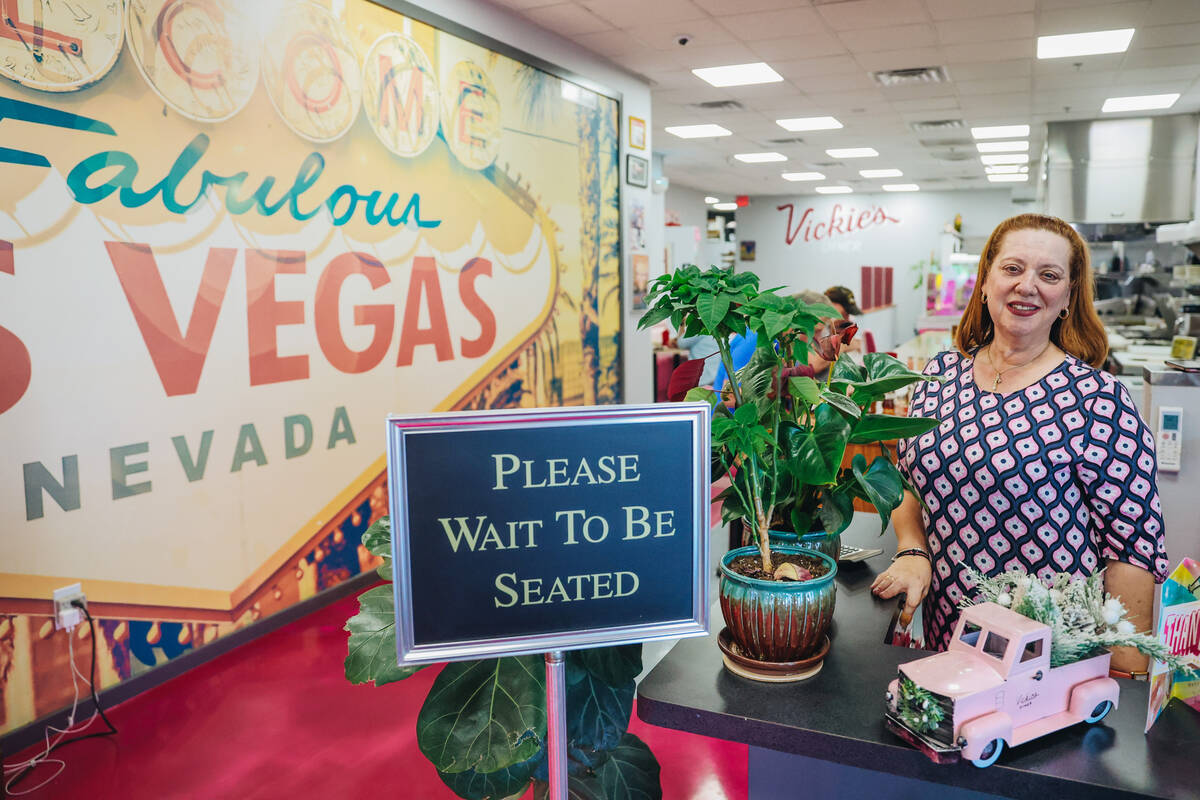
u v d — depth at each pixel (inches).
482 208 196.2
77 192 109.1
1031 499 58.7
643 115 280.1
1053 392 59.2
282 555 144.6
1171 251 369.4
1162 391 121.3
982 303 64.9
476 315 195.8
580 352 244.4
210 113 127.2
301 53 143.5
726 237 786.2
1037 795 37.7
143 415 119.1
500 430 37.6
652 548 39.4
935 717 38.5
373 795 93.3
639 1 200.7
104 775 97.8
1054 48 241.6
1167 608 40.1
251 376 136.6
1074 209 351.6
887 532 82.7
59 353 108.0
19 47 101.6
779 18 214.8
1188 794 35.9
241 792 94.0
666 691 46.1
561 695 39.9
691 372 54.9
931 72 269.9
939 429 64.4
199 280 126.8
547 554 38.4
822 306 44.6
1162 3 201.6
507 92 204.5
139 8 115.7
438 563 37.6
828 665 49.1
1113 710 43.1
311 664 129.0
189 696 118.0
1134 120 339.9
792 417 50.8
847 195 641.0
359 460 161.2
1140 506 55.6
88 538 112.5
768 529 53.6
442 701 44.8
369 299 161.9
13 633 104.2
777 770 57.7
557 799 40.5
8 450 103.0
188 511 126.6
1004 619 41.2
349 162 155.5
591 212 248.4
